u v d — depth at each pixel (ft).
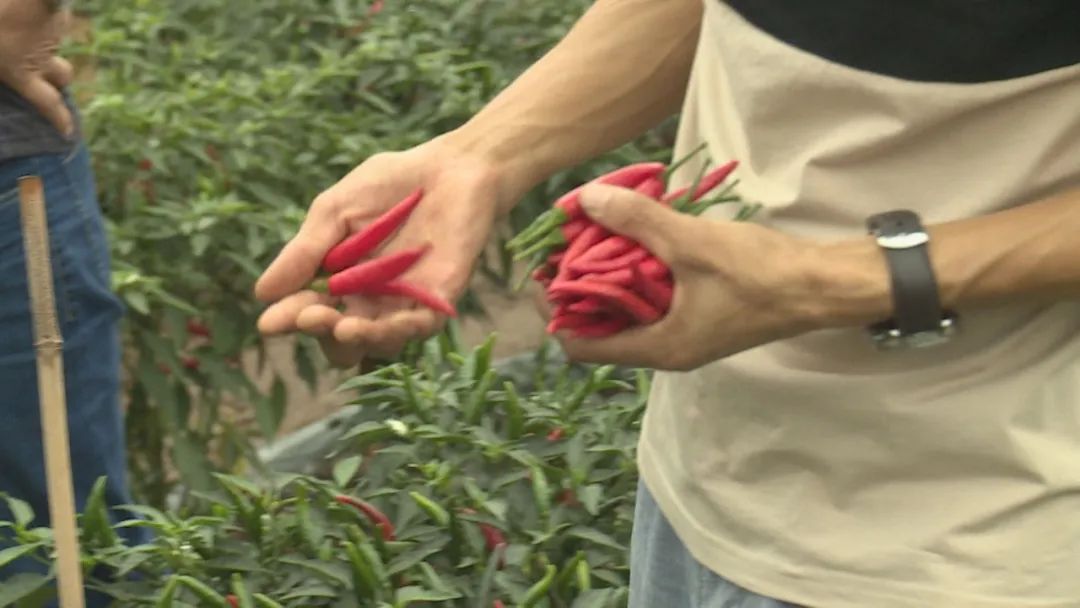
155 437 8.27
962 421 3.19
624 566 5.04
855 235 3.28
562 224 3.26
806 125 3.32
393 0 9.80
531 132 3.85
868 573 3.30
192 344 8.54
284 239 7.64
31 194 3.20
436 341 6.10
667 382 3.90
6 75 5.73
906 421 3.23
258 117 8.29
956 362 3.20
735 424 3.54
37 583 4.60
